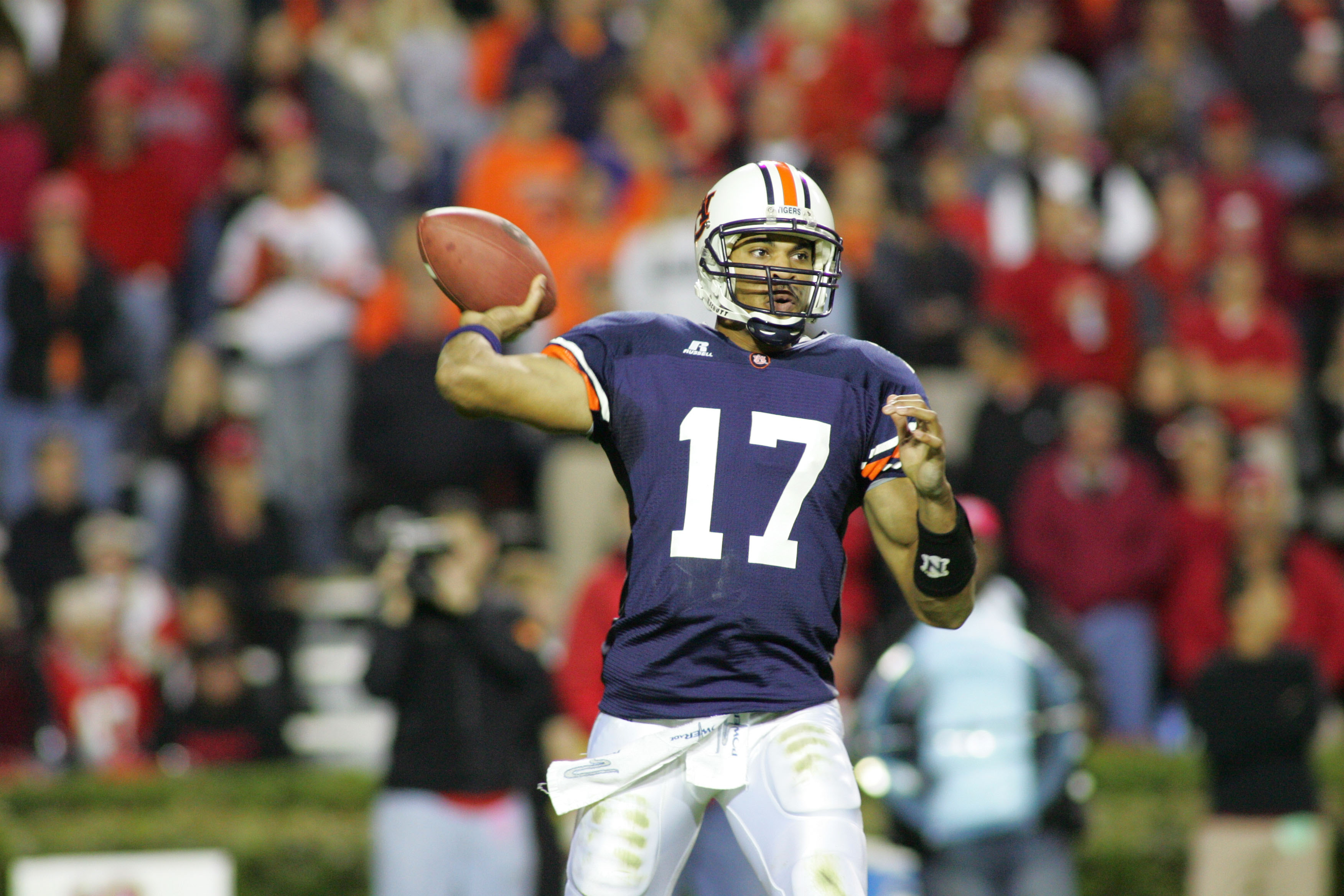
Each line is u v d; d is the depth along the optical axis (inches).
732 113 1921.8
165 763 1391.5
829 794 512.4
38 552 1481.3
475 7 2203.5
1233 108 1829.5
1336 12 2105.1
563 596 1501.0
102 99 1723.7
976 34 1953.7
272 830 1288.1
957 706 981.8
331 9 2004.2
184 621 1411.2
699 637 517.3
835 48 1865.2
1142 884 1270.9
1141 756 1348.4
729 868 544.1
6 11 1841.8
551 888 1087.0
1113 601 1428.4
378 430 1549.0
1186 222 1718.8
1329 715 1531.7
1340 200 1747.0
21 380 1587.1
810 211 544.7
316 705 1530.5
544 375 524.1
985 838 973.2
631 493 532.1
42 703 1375.5
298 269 1610.5
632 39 2025.1
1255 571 1331.2
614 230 1627.7
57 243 1601.9
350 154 1764.3
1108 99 1990.7
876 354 549.3
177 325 1731.1
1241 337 1621.6
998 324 1525.6
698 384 531.5
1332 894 1219.2
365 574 1584.6
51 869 1165.1
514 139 1673.2
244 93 1855.3
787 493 524.4
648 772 518.0
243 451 1486.2
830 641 534.6
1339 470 1668.3
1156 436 1547.7
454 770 1048.8
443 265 538.3
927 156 1883.6
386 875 1050.7
